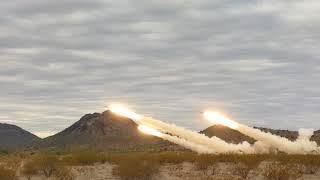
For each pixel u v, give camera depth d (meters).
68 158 60.34
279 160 58.44
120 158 58.31
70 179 45.38
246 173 46.19
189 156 62.50
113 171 48.72
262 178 44.81
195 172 49.56
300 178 44.94
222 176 46.53
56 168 48.50
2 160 68.69
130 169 45.97
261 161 57.94
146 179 45.69
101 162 59.19
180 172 49.38
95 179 46.22
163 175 47.47
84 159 58.44
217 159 58.16
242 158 58.16
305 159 54.81
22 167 53.06
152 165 47.16
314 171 48.69
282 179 43.09
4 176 44.31
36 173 48.12
